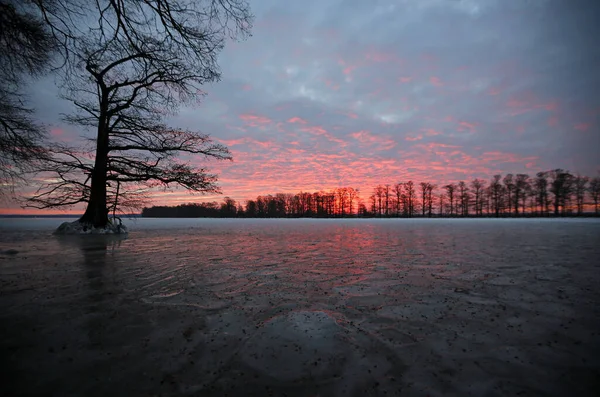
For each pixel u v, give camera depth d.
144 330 3.00
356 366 2.34
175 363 2.35
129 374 2.19
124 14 5.40
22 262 6.85
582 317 3.45
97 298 4.08
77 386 2.03
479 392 2.01
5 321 3.19
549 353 2.58
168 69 7.20
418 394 1.99
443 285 4.97
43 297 4.09
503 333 3.00
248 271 6.09
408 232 19.16
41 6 5.17
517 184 67.81
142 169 16.88
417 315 3.52
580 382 2.13
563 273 5.86
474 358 2.48
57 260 7.20
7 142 10.93
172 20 5.59
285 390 2.02
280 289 4.69
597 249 9.60
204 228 25.08
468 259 7.66
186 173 17.48
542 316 3.49
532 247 10.24
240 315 3.46
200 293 4.42
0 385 2.02
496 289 4.69
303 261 7.41
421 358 2.48
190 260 7.45
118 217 18.09
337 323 3.21
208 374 2.21
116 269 6.16
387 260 7.56
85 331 2.95
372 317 3.44
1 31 5.26
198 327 3.09
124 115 15.84
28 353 2.48
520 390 2.04
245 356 2.48
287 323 3.15
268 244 11.69
